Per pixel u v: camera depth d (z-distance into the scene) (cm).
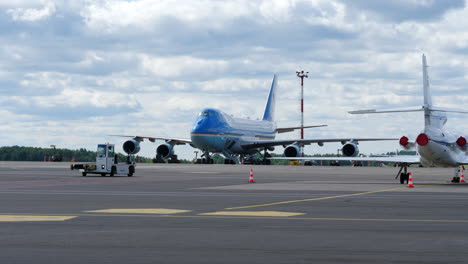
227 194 3919
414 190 4494
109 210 2725
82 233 1938
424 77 5472
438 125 5672
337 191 4334
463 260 1491
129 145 12769
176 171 8625
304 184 5331
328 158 5594
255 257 1522
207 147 13562
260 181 5847
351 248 1664
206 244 1722
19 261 1445
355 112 5006
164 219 2362
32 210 2705
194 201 3306
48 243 1720
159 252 1584
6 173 7288
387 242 1775
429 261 1476
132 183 5238
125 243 1731
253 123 15538
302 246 1695
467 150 5681
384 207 2981
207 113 13575
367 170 10719
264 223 2245
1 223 2197
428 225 2206
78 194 3794
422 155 5484
